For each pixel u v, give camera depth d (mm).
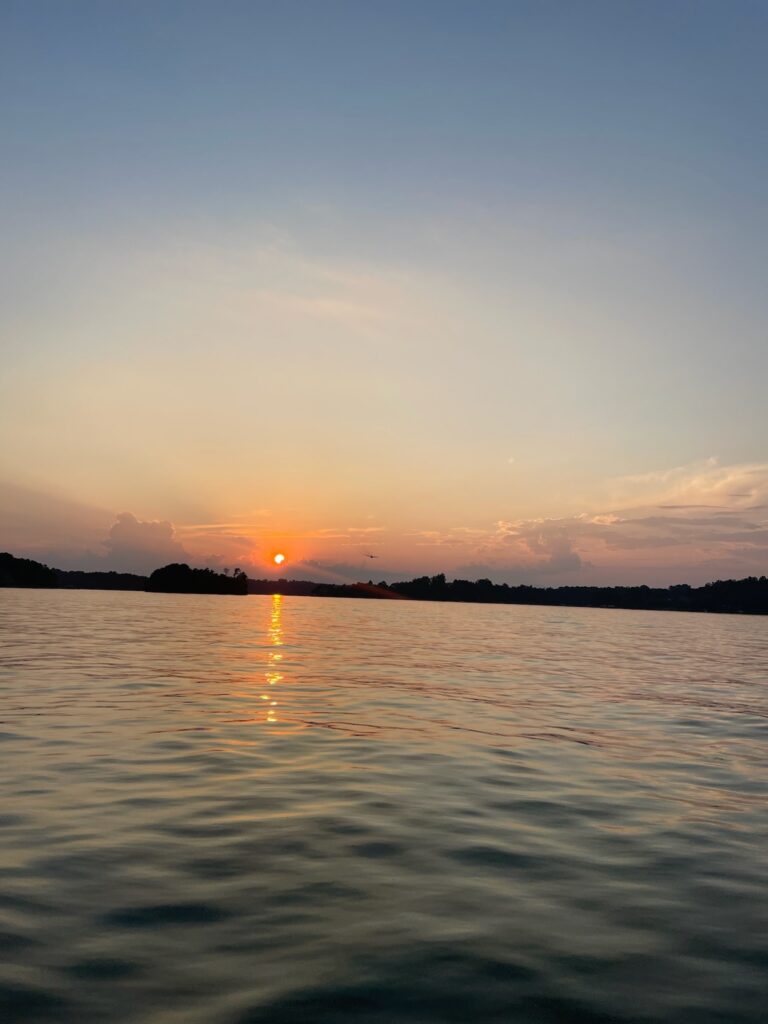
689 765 16703
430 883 9344
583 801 13438
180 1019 6211
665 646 62438
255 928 7938
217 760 15570
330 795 13227
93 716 20094
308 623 83750
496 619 121250
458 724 20859
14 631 51781
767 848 11094
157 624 67938
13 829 10930
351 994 6695
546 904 8812
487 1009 6527
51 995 6523
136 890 8844
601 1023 6359
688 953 7648
